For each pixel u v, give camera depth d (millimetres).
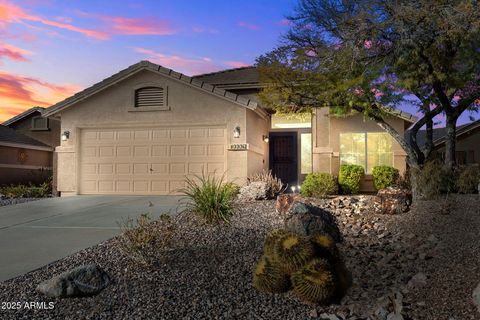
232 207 9141
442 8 10383
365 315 4414
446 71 11508
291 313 4445
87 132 15891
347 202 10547
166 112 15102
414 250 6684
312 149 16172
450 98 12867
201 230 8031
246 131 14438
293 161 17453
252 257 6215
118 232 8336
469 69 11422
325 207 10078
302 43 12500
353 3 11664
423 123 12781
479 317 4055
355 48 11344
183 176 14953
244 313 4434
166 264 5875
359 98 11875
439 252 6398
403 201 9164
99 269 5180
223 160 14672
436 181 11312
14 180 21562
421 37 10914
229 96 14398
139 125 15312
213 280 5316
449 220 8258
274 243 4953
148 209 11312
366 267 6016
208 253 6418
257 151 15641
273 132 17734
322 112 15961
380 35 11344
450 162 12570
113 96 15578
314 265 4613
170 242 6711
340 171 15016
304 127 17500
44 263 6156
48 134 23938
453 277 5223
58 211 11516
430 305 4469
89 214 10812
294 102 12953
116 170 15562
